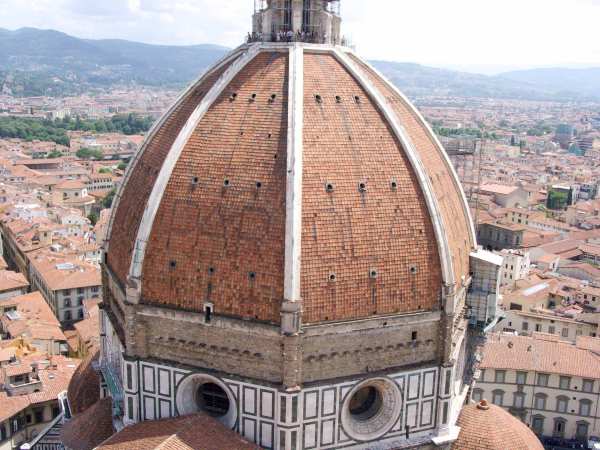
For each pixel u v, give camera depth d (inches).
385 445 3309.5
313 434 3164.4
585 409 6382.9
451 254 3383.4
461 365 3870.6
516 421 3809.1
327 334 3075.8
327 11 3786.9
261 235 3053.6
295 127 3129.9
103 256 3878.0
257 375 3127.5
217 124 3309.5
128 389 3346.5
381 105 3383.4
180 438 2997.0
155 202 3233.3
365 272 3117.6
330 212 3083.2
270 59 3464.6
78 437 3622.0
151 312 3221.0
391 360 3243.1
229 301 3093.0
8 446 5698.8
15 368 5979.3
